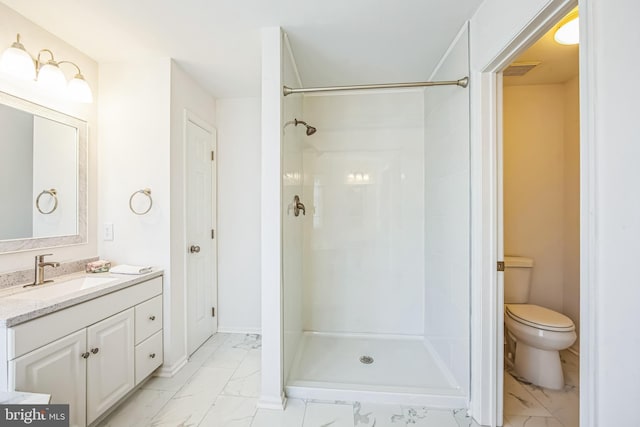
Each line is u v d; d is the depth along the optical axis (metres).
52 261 1.69
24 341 1.08
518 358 1.93
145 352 1.74
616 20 0.72
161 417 1.51
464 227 1.64
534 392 1.74
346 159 2.49
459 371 1.70
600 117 0.76
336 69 2.11
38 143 1.62
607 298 0.74
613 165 0.73
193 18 1.54
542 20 1.06
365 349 2.25
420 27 1.62
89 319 1.36
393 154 2.46
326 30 1.65
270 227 1.61
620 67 0.71
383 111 2.46
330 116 2.50
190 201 2.21
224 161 2.66
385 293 2.49
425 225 2.41
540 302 2.32
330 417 1.52
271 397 1.61
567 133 2.25
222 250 2.66
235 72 2.16
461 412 1.57
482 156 1.48
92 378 1.37
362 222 2.49
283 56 1.67
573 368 2.00
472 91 1.54
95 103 1.97
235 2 1.41
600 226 0.76
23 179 1.55
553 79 2.22
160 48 1.84
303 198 2.50
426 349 2.25
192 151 2.24
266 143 1.61
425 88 2.38
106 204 1.99
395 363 2.03
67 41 1.76
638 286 0.68
